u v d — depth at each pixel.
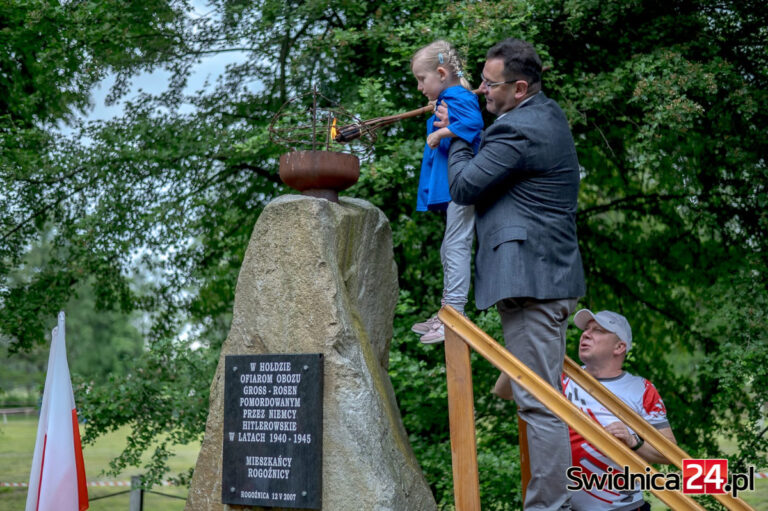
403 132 9.22
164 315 10.55
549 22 9.15
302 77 9.58
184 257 10.24
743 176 9.16
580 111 8.73
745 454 8.72
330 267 3.96
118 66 9.80
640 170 9.89
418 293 9.62
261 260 4.09
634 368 10.13
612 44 9.53
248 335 4.07
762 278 8.84
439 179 3.92
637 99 7.96
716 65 8.31
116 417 9.13
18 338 10.05
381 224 4.54
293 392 3.89
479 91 3.56
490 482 8.06
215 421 4.11
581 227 10.63
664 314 10.60
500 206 3.40
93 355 30.89
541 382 3.23
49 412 4.92
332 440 3.80
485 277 3.39
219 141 9.16
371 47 9.09
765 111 8.71
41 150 9.91
